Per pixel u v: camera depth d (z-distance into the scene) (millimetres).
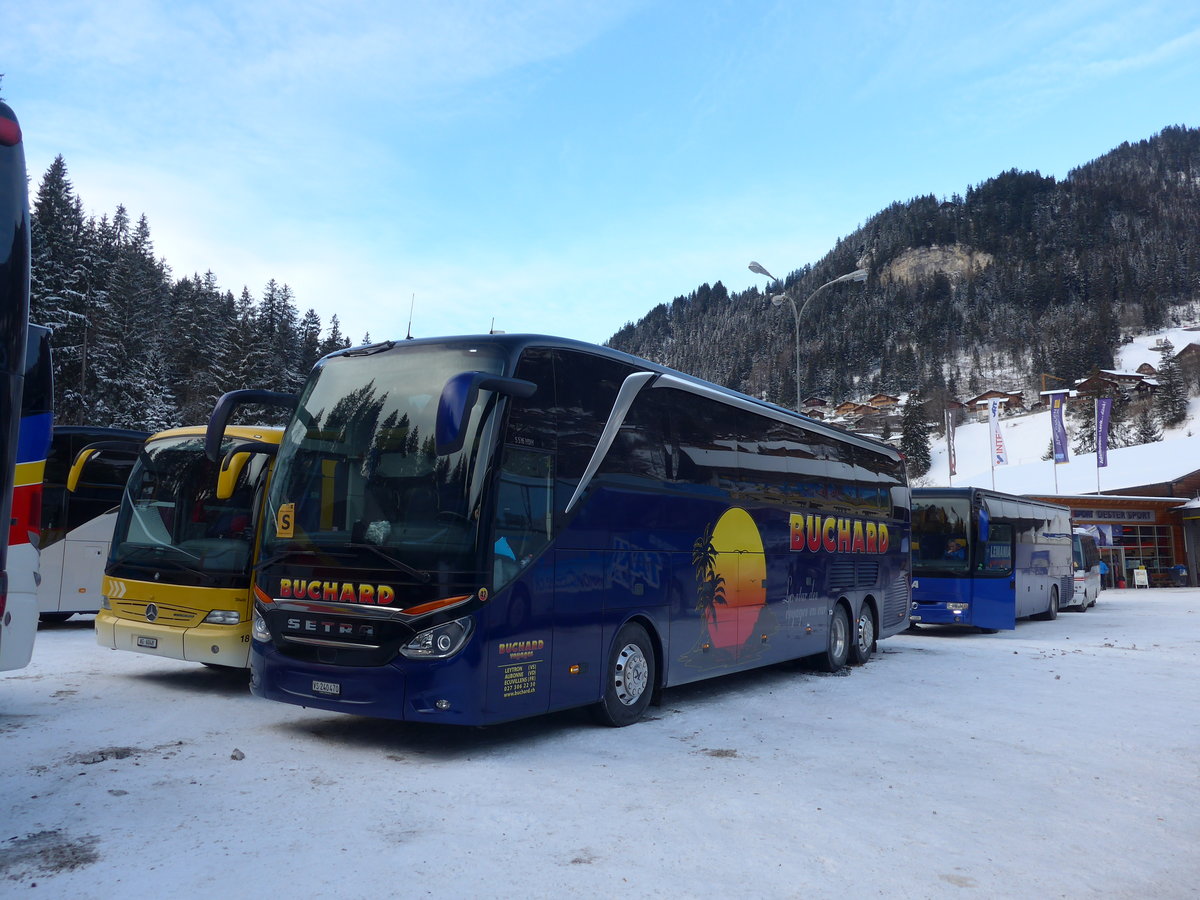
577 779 6363
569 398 7816
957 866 4777
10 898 4000
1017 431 173375
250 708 8719
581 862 4652
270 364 73875
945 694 10852
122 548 10172
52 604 14570
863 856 4883
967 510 20016
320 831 5023
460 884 4301
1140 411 163125
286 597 7199
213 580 9359
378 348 7691
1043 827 5547
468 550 6684
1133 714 9695
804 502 12305
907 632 21609
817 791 6215
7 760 6449
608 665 8102
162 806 5422
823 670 12852
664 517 9031
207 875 4328
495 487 6871
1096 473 54969
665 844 4984
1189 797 6348
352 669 6754
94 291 58969
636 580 8508
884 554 15133
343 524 7043
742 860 4762
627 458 8523
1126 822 5711
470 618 6633
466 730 8008
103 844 4734
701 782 6383
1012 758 7438
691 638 9398
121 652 12406
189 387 75688
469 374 6316
